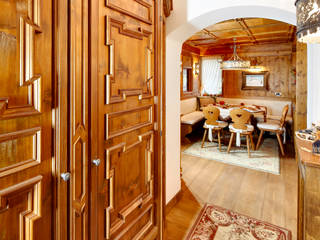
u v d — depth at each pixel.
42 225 0.82
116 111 1.19
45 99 0.81
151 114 1.54
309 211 1.15
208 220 2.26
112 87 1.14
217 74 6.88
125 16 1.22
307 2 1.21
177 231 2.08
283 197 2.72
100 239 1.13
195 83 6.90
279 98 6.09
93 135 1.03
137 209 1.44
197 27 2.41
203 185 3.07
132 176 1.38
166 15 2.16
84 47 0.96
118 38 1.18
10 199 0.71
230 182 3.16
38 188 0.79
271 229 2.10
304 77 2.59
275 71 6.07
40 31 0.77
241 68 5.16
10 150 0.71
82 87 0.96
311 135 1.59
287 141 5.39
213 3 2.08
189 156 4.29
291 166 3.76
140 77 1.39
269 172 3.51
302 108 2.62
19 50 0.71
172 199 2.51
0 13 0.66
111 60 1.12
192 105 6.68
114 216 1.23
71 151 0.91
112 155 1.17
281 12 1.97
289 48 5.82
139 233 1.47
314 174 1.13
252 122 5.82
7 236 0.71
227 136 5.93
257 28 4.46
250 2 1.93
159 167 1.67
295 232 2.06
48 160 0.83
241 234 2.03
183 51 5.99
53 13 0.82
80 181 0.97
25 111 0.74
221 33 4.89
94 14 1.00
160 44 1.62
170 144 2.45
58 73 0.84
